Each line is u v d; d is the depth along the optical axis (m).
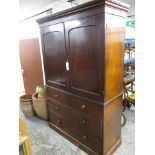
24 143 1.29
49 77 2.33
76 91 1.86
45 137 2.33
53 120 2.51
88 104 1.74
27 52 3.80
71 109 2.02
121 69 1.81
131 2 3.06
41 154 1.97
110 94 1.65
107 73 1.52
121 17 1.59
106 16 1.35
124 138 2.21
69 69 1.88
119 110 1.94
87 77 1.67
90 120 1.78
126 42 3.23
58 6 2.71
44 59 2.33
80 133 1.99
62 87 2.09
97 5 1.35
